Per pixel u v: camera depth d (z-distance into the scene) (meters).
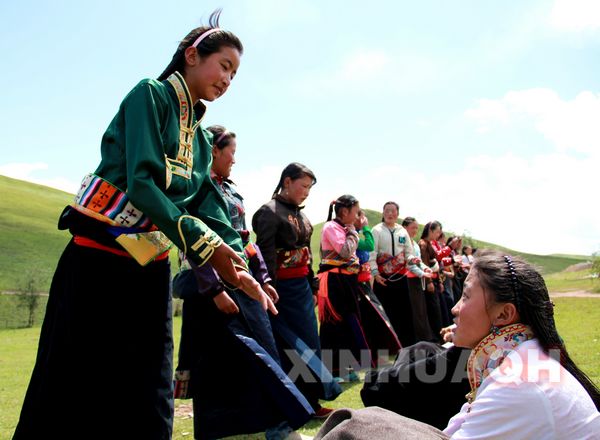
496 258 1.97
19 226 55.41
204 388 3.56
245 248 3.92
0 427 4.68
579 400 1.74
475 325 1.97
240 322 3.60
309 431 4.18
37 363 2.23
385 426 1.59
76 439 2.12
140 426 2.22
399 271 8.25
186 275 3.66
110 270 2.23
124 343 2.22
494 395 1.75
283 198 4.86
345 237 6.30
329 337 6.31
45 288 39.62
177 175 2.35
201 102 2.58
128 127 2.21
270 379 3.41
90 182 2.25
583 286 26.55
